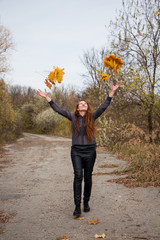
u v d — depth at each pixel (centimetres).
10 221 353
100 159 942
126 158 918
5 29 1912
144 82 945
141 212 369
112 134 1193
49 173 714
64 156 1088
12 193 505
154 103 935
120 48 1094
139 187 504
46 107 4397
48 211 392
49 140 2195
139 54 1041
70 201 441
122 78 1006
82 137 362
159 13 1003
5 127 2119
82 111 369
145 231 303
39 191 517
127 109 1174
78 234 303
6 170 777
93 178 620
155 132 963
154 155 646
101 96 1372
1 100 1908
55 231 314
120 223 331
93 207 402
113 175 640
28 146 1617
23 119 4603
